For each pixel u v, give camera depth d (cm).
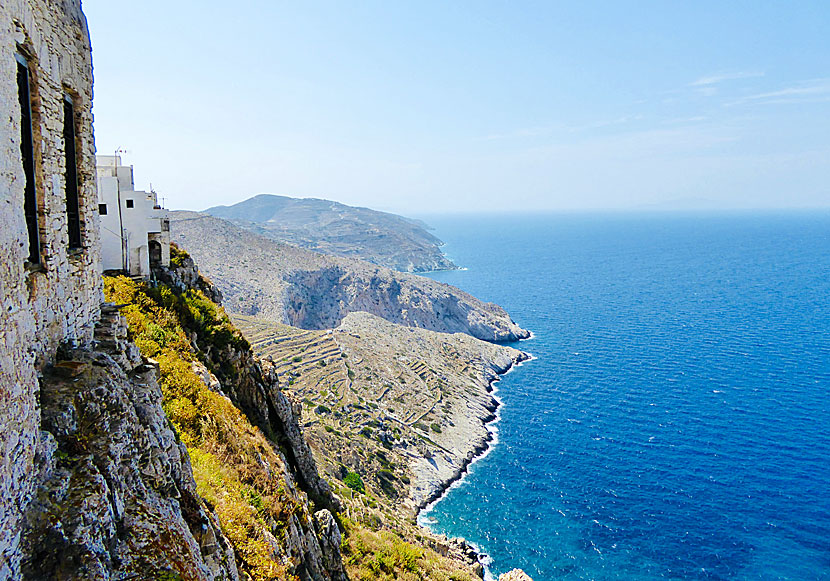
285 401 3525
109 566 830
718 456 10519
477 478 10069
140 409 1175
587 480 9906
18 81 994
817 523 8469
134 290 2747
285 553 1836
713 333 19275
